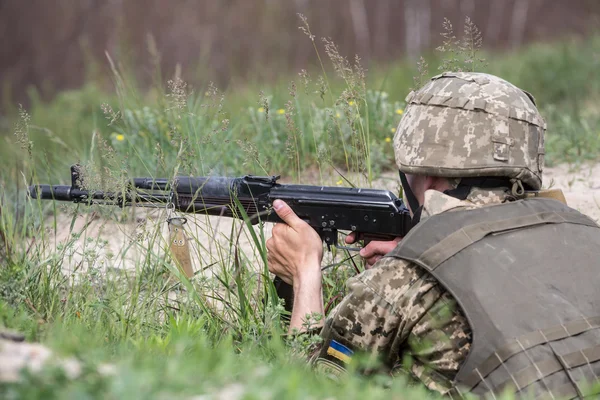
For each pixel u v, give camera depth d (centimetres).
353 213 550
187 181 609
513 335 413
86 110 1883
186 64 4059
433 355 445
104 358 394
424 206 477
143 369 352
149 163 956
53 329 471
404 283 452
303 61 4353
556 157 1170
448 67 697
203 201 605
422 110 486
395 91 1806
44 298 607
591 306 430
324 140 1007
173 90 725
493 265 434
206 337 541
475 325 420
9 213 861
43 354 366
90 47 4328
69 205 718
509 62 2166
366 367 461
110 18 4516
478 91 477
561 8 4462
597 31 2478
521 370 405
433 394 441
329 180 948
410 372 456
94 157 1010
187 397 334
